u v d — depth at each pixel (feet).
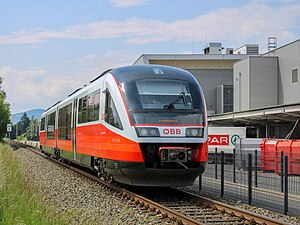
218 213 36.83
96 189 52.08
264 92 152.97
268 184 48.37
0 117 258.37
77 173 72.84
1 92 272.92
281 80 150.00
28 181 48.85
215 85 188.85
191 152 43.47
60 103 89.71
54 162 100.73
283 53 148.77
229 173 53.88
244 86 158.10
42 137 128.57
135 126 43.29
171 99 45.21
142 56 181.68
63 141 80.48
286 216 36.52
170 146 43.11
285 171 37.42
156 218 34.76
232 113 116.26
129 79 46.50
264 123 127.24
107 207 39.88
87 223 30.12
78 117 64.95
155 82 46.29
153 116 43.73
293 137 96.58
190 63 186.50
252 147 87.86
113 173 46.70
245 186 50.14
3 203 31.12
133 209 38.58
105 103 48.88
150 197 45.83
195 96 46.21
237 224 32.68
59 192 50.11
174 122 43.78
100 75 57.36
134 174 43.37
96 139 51.90
